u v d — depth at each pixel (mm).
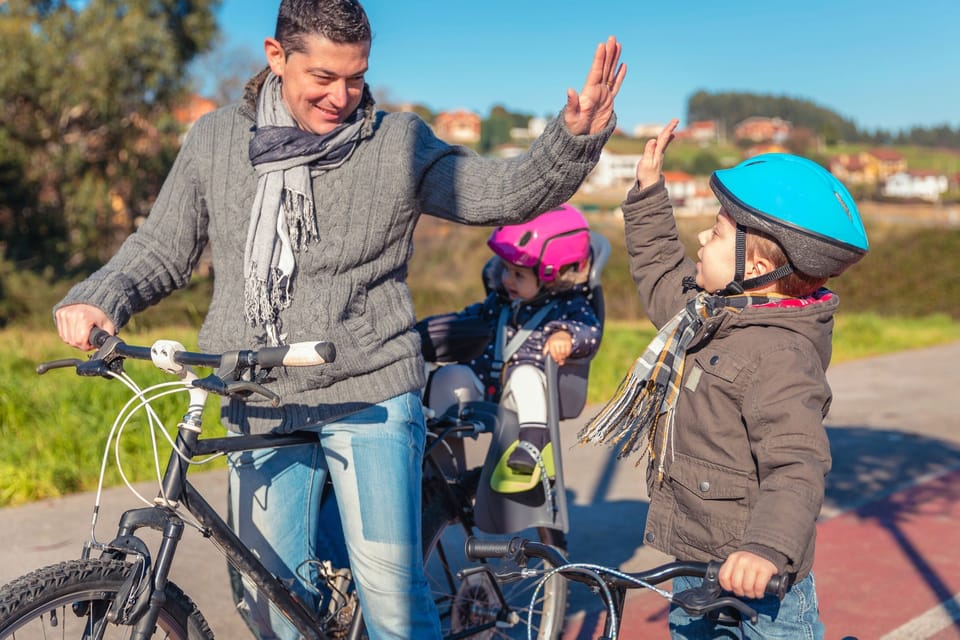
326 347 1895
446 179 2373
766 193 2086
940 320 21484
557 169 2242
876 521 5379
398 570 2424
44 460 5355
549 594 3266
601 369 9945
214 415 6074
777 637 2145
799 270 2074
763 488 1908
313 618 2488
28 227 28328
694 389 2115
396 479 2393
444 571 3090
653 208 2453
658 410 2160
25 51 26422
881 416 8578
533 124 161250
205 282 20703
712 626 2254
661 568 1760
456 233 34906
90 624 2027
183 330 10242
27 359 7613
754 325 2088
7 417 5828
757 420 1992
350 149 2322
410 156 2365
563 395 3350
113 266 2414
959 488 6098
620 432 2227
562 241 3355
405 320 2449
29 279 22453
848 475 6410
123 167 28875
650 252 2457
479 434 3125
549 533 3207
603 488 5871
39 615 1911
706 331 2125
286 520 2535
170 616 2123
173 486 2088
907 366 12289
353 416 2383
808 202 2057
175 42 30422
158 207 2479
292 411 2352
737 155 160375
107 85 27078
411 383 2436
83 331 2270
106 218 29016
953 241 38969
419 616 2469
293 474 2527
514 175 2301
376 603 2441
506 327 3482
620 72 2234
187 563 4281
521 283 3422
